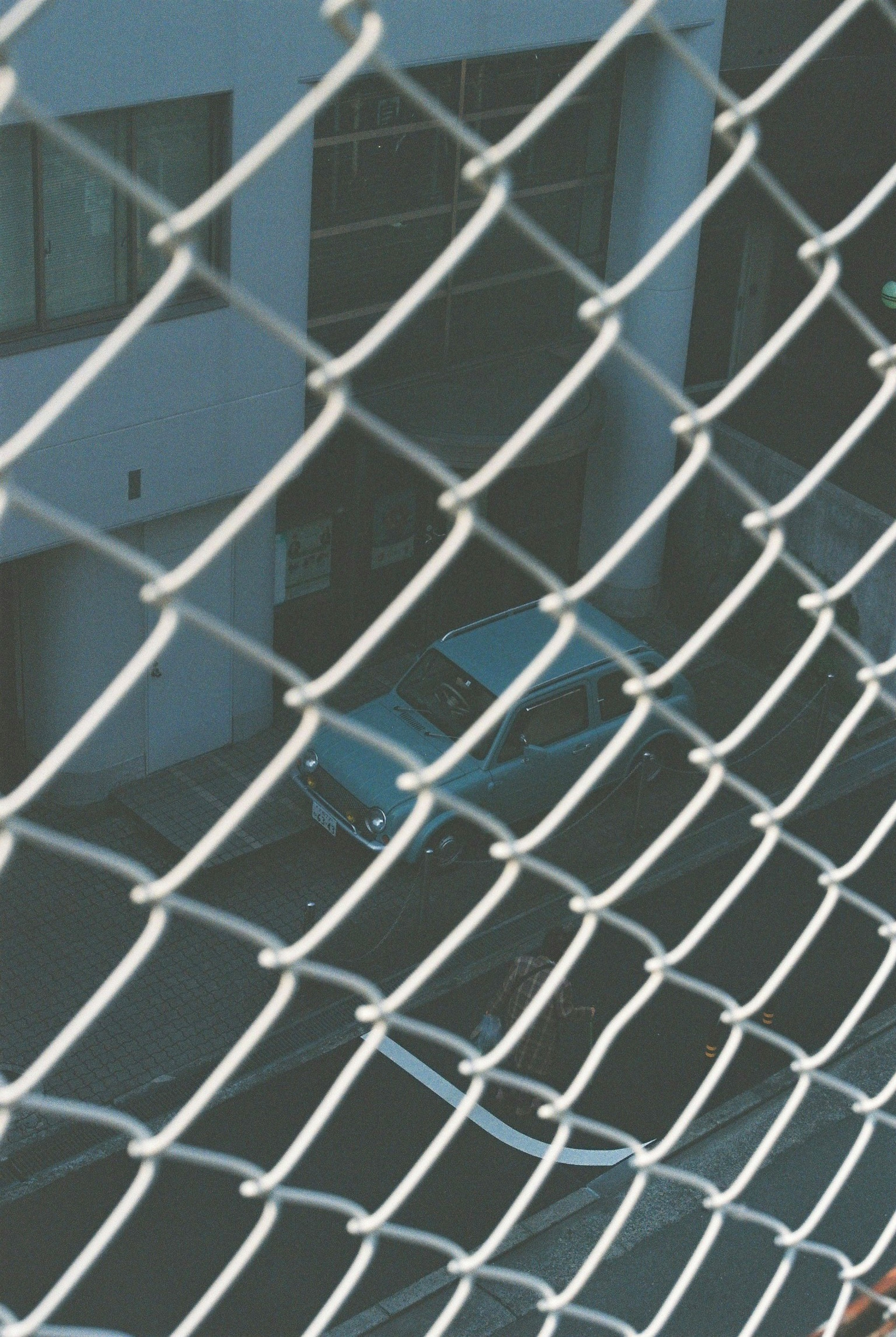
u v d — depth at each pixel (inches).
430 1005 486.3
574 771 569.0
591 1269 93.1
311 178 550.6
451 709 565.0
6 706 574.6
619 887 84.4
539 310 665.6
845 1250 208.7
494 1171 418.9
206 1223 401.4
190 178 506.6
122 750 573.9
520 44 555.8
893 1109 234.8
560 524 704.4
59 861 552.1
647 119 638.5
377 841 536.4
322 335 602.2
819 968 507.5
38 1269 386.3
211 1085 68.9
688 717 610.9
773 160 763.4
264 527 576.1
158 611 556.7
